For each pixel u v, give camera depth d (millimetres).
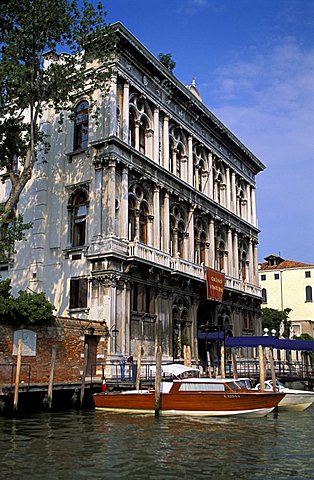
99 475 11922
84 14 24438
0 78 22547
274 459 13938
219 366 36594
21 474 11867
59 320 23406
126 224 28297
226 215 40812
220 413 21656
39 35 23344
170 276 31094
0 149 26016
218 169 41531
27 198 30750
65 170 29844
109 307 26328
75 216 29094
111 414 21250
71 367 23781
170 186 33031
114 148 28062
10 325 21234
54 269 28828
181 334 32938
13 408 19484
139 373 23641
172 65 37031
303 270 70500
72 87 25984
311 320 67688
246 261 44969
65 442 15359
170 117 34219
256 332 44531
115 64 28953
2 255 23641
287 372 41188
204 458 13852
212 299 34219
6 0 23141
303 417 22844
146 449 14773
